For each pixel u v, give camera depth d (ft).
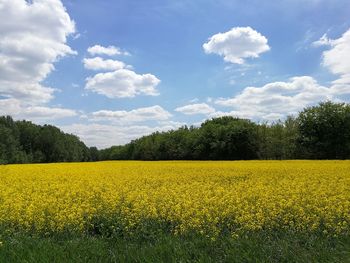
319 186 45.27
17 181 58.13
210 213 30.42
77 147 388.16
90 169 83.46
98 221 29.86
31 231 28.76
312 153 191.72
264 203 33.37
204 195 39.34
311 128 191.52
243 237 25.35
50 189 47.24
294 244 23.91
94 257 22.40
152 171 75.46
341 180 51.67
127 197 37.55
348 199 36.78
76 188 47.44
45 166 98.94
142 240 26.71
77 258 21.99
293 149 193.88
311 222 28.40
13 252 22.59
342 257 21.54
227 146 215.31
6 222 29.96
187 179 58.95
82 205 33.37
